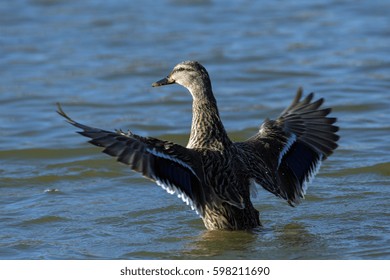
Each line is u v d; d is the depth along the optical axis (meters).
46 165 14.41
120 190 13.12
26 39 23.33
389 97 18.11
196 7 26.73
